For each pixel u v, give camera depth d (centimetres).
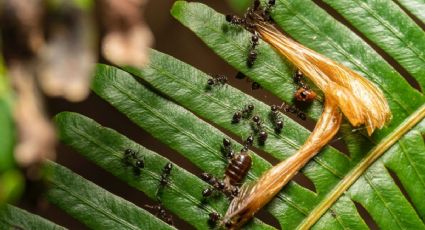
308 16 18
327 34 18
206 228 18
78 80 12
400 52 18
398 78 18
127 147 17
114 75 17
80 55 12
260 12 18
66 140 17
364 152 18
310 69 18
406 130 18
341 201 18
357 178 18
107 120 30
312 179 18
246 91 29
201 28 18
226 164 18
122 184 30
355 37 18
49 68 12
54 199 17
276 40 18
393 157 18
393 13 18
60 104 28
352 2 18
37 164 12
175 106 18
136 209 17
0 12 11
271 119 18
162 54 18
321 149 18
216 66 29
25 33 11
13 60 12
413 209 18
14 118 11
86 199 17
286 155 18
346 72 18
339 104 18
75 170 30
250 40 18
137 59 13
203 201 18
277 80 18
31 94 12
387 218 18
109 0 13
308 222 18
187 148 18
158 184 17
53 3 12
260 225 18
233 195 18
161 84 18
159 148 30
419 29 18
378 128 18
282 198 18
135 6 13
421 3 18
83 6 12
